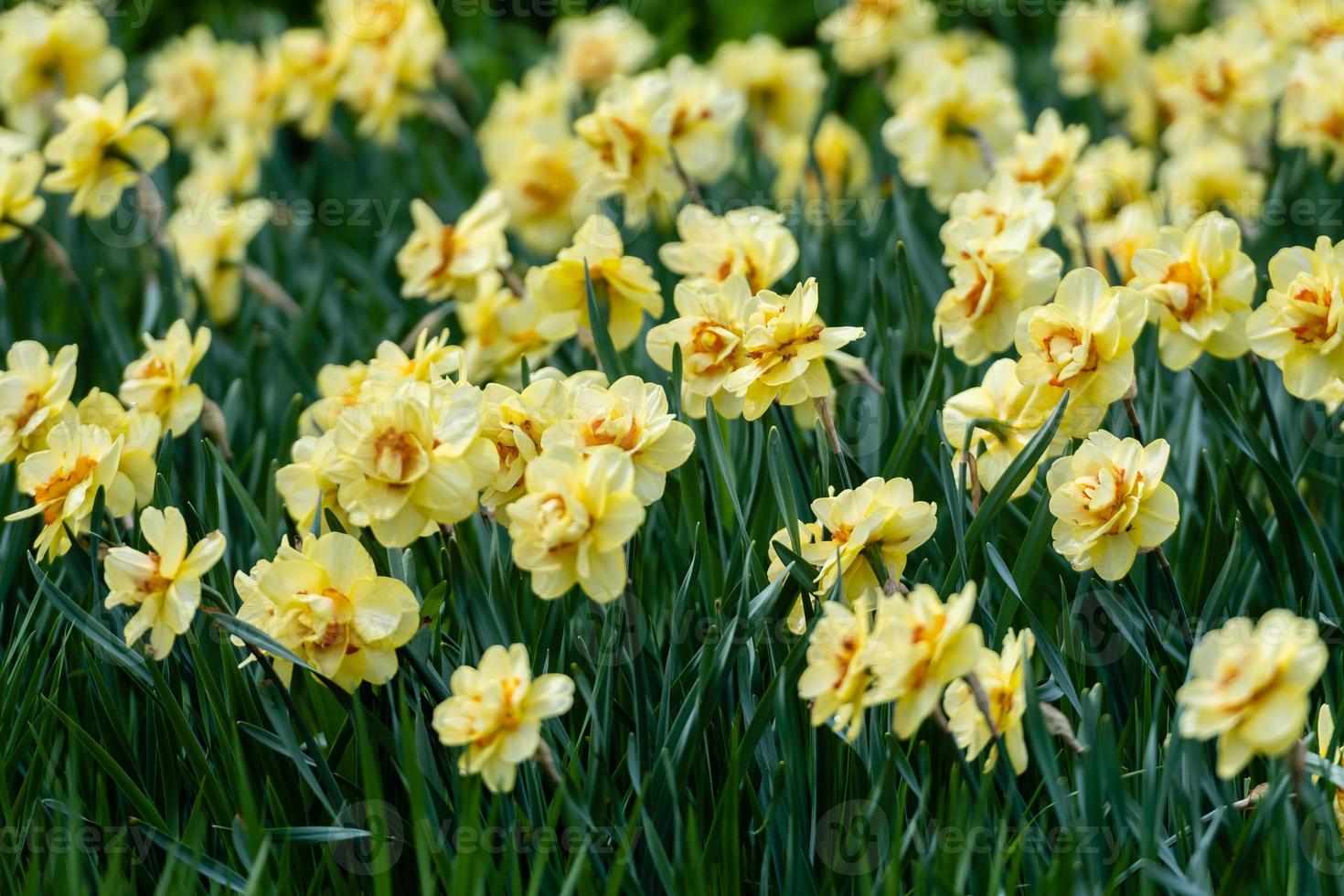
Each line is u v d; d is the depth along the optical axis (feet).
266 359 11.28
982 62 11.09
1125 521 8.91
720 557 9.61
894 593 8.95
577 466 8.75
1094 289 9.09
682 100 10.62
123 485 9.26
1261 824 8.77
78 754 9.38
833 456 9.59
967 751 8.94
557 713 8.65
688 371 9.25
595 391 9.00
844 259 11.53
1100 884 8.77
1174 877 8.82
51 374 9.40
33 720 9.43
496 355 10.19
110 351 10.77
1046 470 9.43
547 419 9.02
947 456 9.25
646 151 10.46
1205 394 9.40
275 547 9.39
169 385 9.64
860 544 8.94
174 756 9.25
